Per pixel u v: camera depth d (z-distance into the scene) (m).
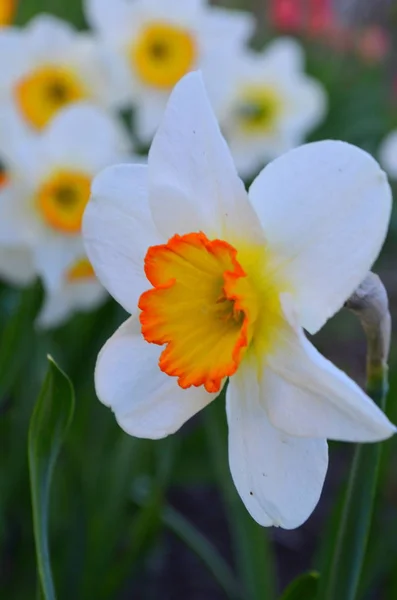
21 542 0.60
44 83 0.61
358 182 0.33
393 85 1.38
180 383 0.34
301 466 0.34
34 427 0.36
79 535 0.51
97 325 0.56
